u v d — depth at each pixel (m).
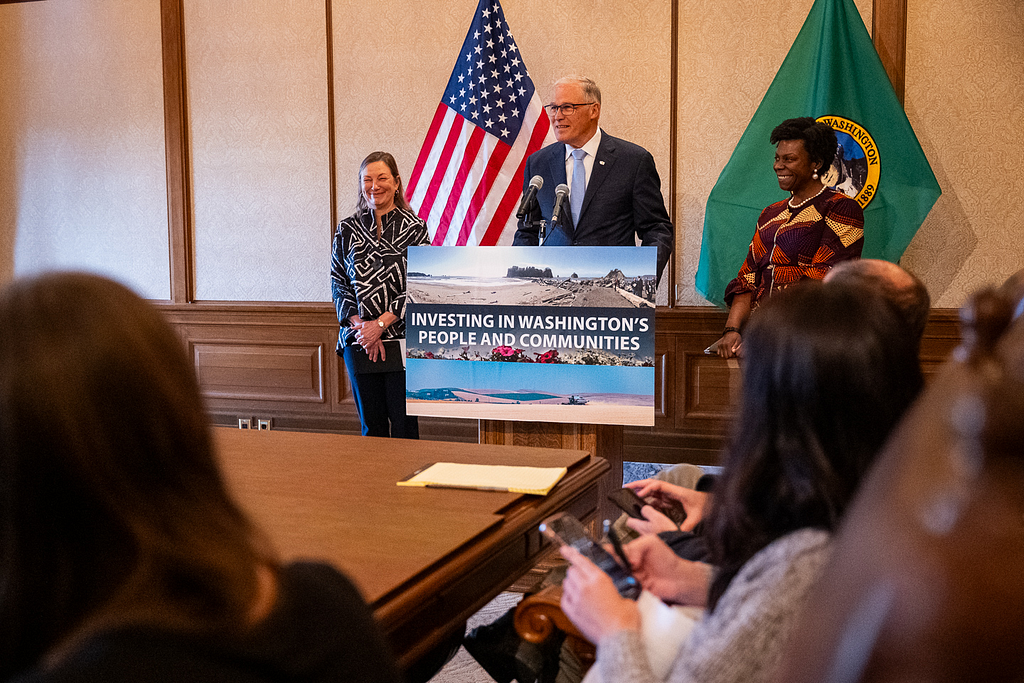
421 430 5.31
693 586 1.29
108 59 5.64
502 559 1.58
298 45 5.33
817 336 0.96
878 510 0.23
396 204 4.09
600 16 4.86
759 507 1.01
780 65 4.63
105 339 0.55
